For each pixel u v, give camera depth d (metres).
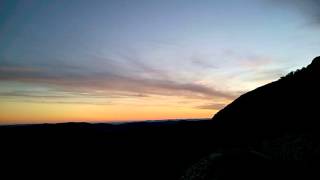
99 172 39.81
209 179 11.05
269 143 18.02
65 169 44.47
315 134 15.02
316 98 21.70
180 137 44.28
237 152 12.10
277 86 31.75
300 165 11.56
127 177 32.66
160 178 27.14
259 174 10.40
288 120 21.27
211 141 30.81
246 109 31.69
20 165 47.78
